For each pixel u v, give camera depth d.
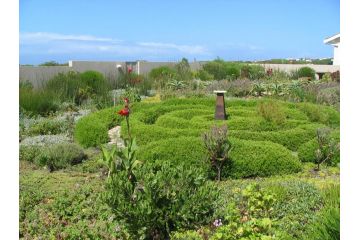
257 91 24.19
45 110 17.84
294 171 10.13
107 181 6.67
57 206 7.92
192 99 18.86
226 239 5.48
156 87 25.69
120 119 15.98
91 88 21.95
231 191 8.20
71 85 21.11
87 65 30.06
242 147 10.01
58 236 6.79
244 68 33.03
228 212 6.57
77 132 13.61
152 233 6.52
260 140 12.02
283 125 13.90
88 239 6.73
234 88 24.86
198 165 9.80
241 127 13.65
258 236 5.43
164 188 6.55
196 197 6.52
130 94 20.20
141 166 6.91
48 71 26.12
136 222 6.36
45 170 10.52
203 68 34.06
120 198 6.39
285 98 21.27
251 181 9.40
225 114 15.20
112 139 13.84
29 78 25.34
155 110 16.44
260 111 14.29
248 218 6.74
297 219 6.82
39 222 7.38
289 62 40.91
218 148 9.54
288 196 7.74
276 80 26.30
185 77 28.02
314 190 7.96
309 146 10.98
